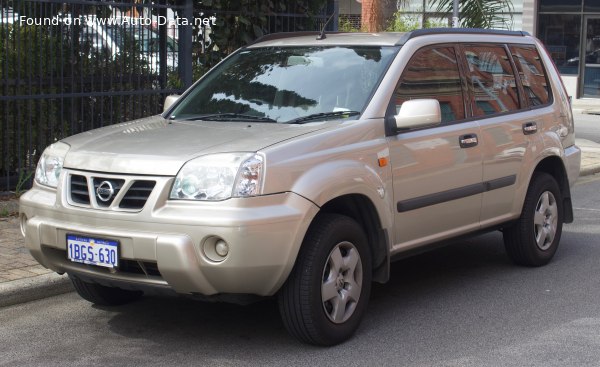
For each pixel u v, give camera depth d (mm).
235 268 4699
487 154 6477
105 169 5031
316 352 5199
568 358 5105
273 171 4855
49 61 8930
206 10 10273
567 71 28219
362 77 5863
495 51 6941
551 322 5820
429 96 6105
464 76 6469
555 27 28172
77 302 6250
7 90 8602
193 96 6395
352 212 5555
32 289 6234
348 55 6098
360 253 5406
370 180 5375
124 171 4961
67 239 5102
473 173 6344
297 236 4879
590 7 27609
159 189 4828
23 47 8734
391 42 6098
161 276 4891
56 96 8859
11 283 6203
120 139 5406
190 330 5637
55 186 5344
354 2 28703
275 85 6086
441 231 6168
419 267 7383
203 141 5152
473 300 6355
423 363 5023
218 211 4707
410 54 6020
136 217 4832
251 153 4867
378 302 6312
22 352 5215
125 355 5168
